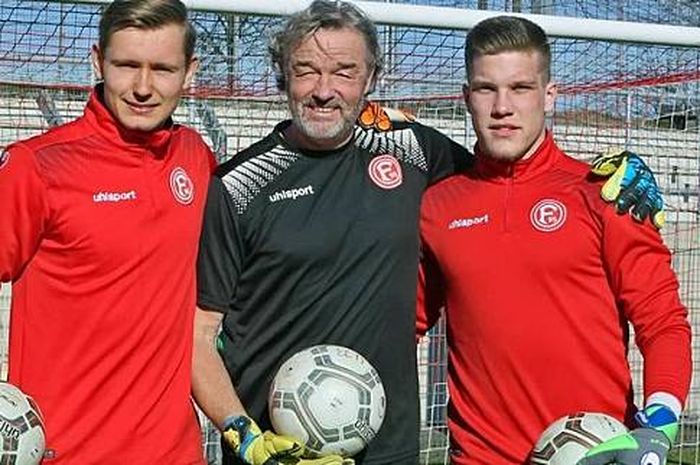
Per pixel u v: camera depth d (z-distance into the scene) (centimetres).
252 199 454
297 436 416
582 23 691
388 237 454
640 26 698
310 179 456
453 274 445
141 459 430
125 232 426
